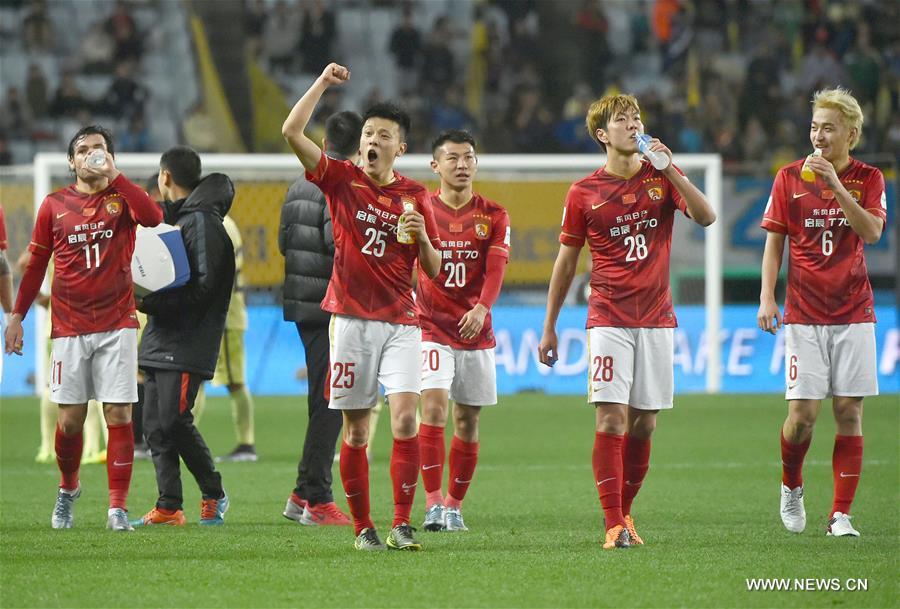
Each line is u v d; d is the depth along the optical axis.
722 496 31.38
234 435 47.41
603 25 90.56
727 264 67.00
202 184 26.22
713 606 17.39
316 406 26.11
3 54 89.06
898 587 18.64
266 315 61.81
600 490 22.61
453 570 19.88
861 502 29.50
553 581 18.98
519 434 47.88
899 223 66.06
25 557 21.11
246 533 24.30
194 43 87.19
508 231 26.09
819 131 24.16
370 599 17.72
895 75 88.69
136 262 24.98
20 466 38.03
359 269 21.14
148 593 18.09
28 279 24.80
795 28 91.19
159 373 25.55
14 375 61.84
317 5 89.44
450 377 25.91
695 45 91.44
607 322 22.56
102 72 88.56
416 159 57.28
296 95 88.50
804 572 19.77
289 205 26.64
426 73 87.81
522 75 88.31
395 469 21.78
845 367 24.16
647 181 22.66
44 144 83.25
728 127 84.62
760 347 65.25
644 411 23.06
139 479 34.62
